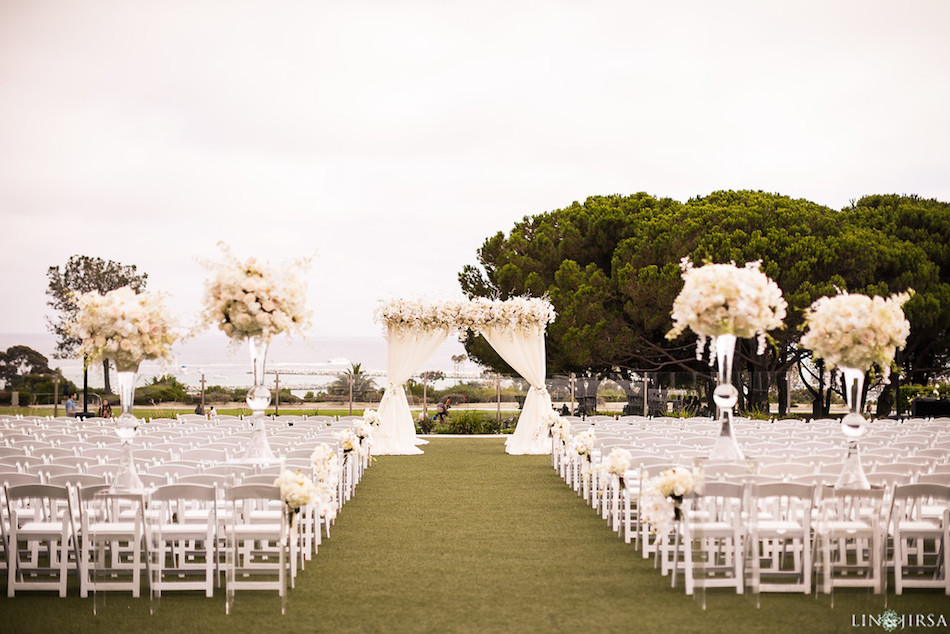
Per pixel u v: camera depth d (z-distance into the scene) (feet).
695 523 21.80
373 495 39.60
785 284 79.15
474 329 60.18
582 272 88.74
